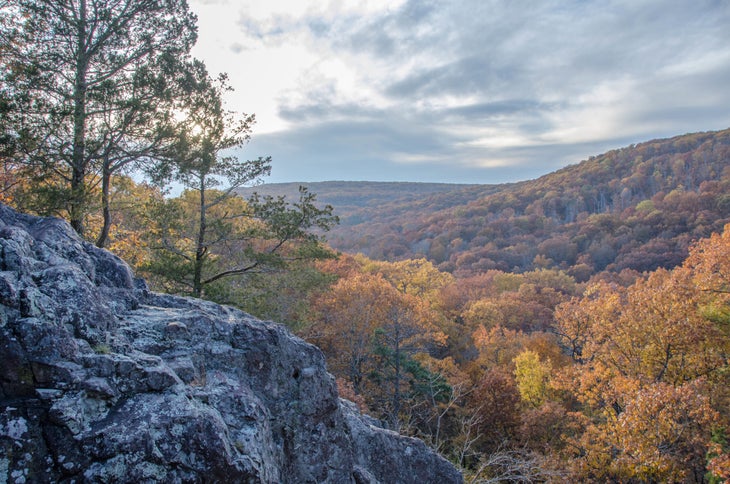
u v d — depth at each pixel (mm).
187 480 3990
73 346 4090
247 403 5172
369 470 7797
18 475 3436
